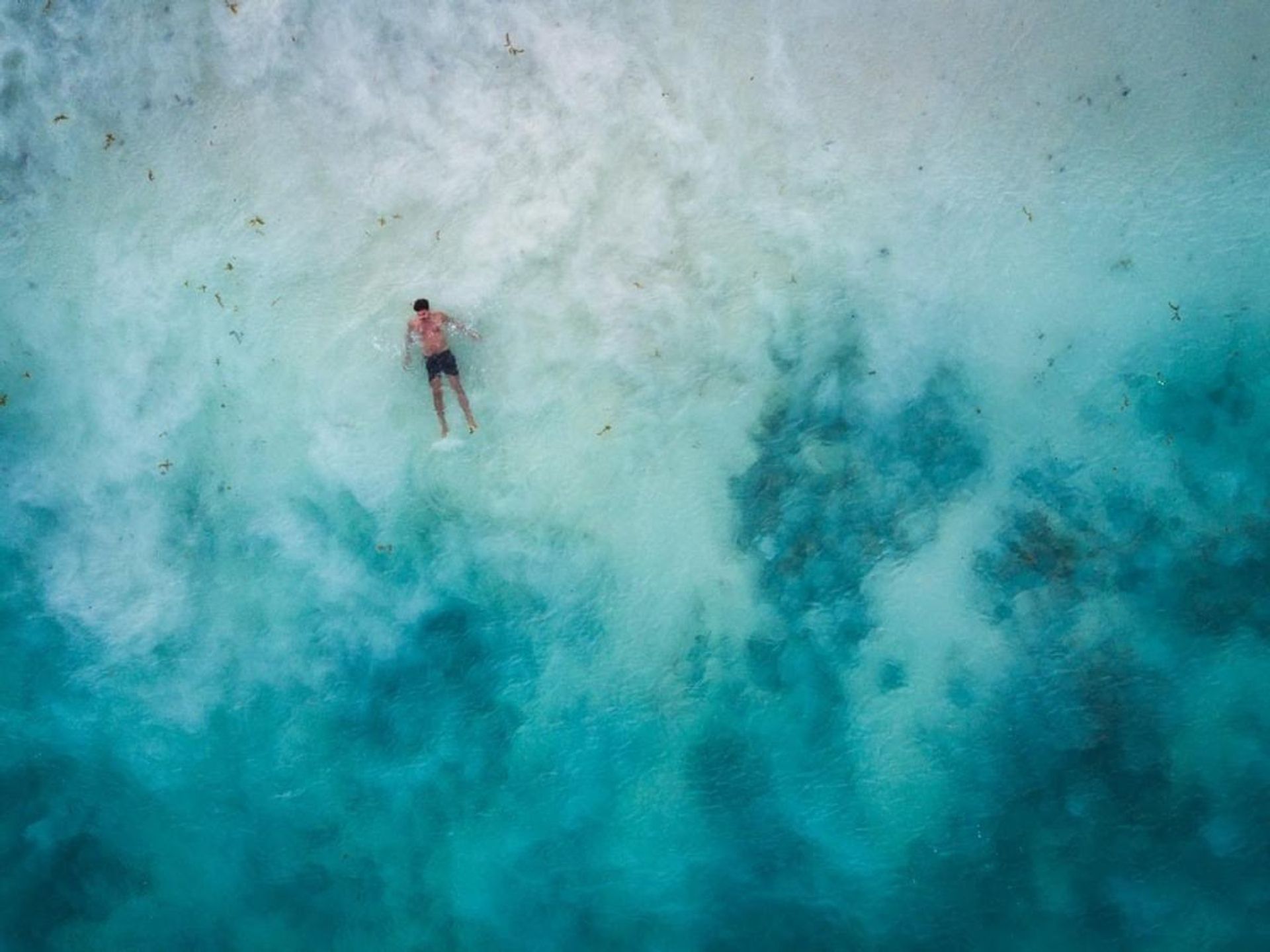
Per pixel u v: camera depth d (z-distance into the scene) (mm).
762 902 9117
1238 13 8672
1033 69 8820
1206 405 8945
